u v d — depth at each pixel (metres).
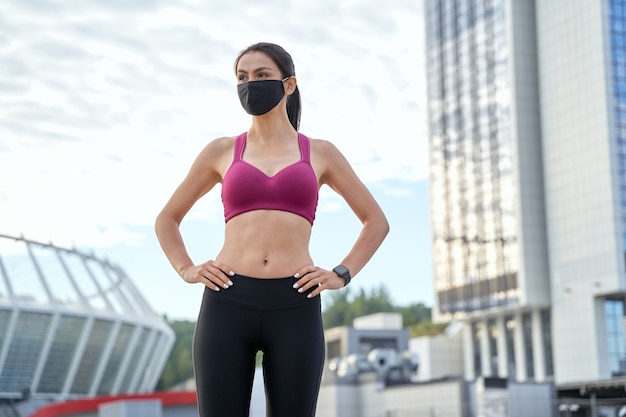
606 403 67.81
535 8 116.69
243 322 3.92
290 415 3.91
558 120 110.88
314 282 3.94
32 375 118.56
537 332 111.00
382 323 100.81
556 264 109.44
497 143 116.44
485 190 117.88
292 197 4.03
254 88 4.13
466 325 122.19
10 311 116.81
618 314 103.81
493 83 118.31
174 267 4.21
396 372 75.06
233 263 3.98
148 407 53.06
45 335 119.56
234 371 3.89
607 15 105.88
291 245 4.00
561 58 110.88
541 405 59.75
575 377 104.62
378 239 4.27
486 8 120.69
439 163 128.12
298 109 4.50
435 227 127.62
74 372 121.50
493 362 117.19
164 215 4.34
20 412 115.25
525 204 111.81
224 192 4.11
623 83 105.19
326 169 4.31
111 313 126.06
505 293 112.75
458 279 121.38
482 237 117.62
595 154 104.75
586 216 105.38
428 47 133.75
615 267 100.62
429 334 181.88
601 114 104.25
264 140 4.22
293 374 3.91
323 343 4.03
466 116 123.19
